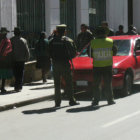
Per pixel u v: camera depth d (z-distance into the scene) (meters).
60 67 10.89
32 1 18.31
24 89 13.91
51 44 10.87
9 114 10.14
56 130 8.14
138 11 27.03
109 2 23.77
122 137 7.47
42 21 18.92
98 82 11.05
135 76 12.99
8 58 12.88
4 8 16.25
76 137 7.52
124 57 12.84
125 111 10.03
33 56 18.09
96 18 22.88
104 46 10.87
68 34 20.64
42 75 15.48
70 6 20.83
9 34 16.42
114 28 24.28
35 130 8.20
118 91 13.50
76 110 10.41
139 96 12.54
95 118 9.25
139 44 13.75
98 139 7.34
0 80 14.05
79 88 12.23
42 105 11.45
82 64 12.39
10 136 7.78
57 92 11.03
